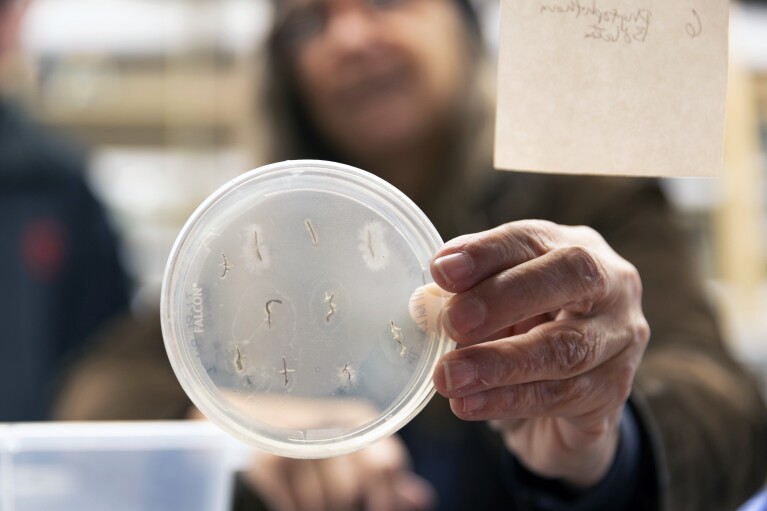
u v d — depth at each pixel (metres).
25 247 0.82
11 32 0.81
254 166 0.75
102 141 0.99
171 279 0.34
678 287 0.58
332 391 0.35
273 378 0.35
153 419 0.58
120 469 0.42
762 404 0.52
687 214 0.94
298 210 0.35
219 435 0.42
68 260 0.84
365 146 0.70
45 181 0.83
